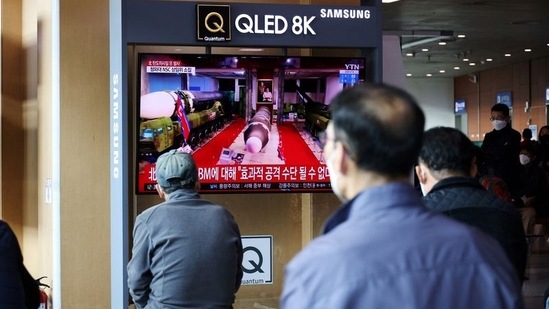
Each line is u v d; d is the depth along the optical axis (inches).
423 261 68.2
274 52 278.2
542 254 482.6
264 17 248.8
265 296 277.0
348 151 73.7
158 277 154.3
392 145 72.2
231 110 255.4
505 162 361.1
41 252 319.6
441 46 1099.3
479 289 69.2
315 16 251.9
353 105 73.4
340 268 67.2
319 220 277.1
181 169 158.9
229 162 255.9
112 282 239.8
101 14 278.4
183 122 251.3
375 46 255.1
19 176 342.3
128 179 255.9
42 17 311.0
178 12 243.3
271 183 258.1
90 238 277.3
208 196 275.9
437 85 1654.8
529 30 949.2
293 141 258.7
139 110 248.5
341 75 259.4
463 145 131.3
